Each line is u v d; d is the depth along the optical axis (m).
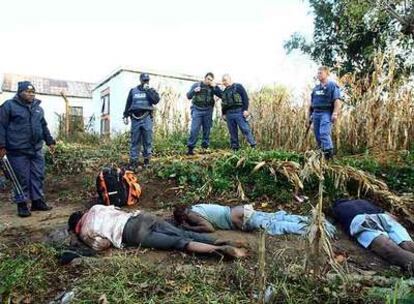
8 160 5.82
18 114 5.79
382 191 5.91
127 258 4.05
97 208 4.69
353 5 14.54
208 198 6.36
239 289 3.46
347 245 4.71
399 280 3.56
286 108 9.84
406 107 8.06
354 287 3.38
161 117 12.54
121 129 16.03
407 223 5.55
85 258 4.10
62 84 29.12
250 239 4.80
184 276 3.65
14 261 4.00
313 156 3.73
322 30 17.16
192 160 7.66
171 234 4.47
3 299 3.50
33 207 6.28
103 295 3.32
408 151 7.58
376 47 14.85
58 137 16.36
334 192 6.09
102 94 19.05
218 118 11.93
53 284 3.71
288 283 3.39
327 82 7.23
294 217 5.06
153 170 7.42
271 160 6.82
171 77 16.50
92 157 9.84
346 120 8.55
